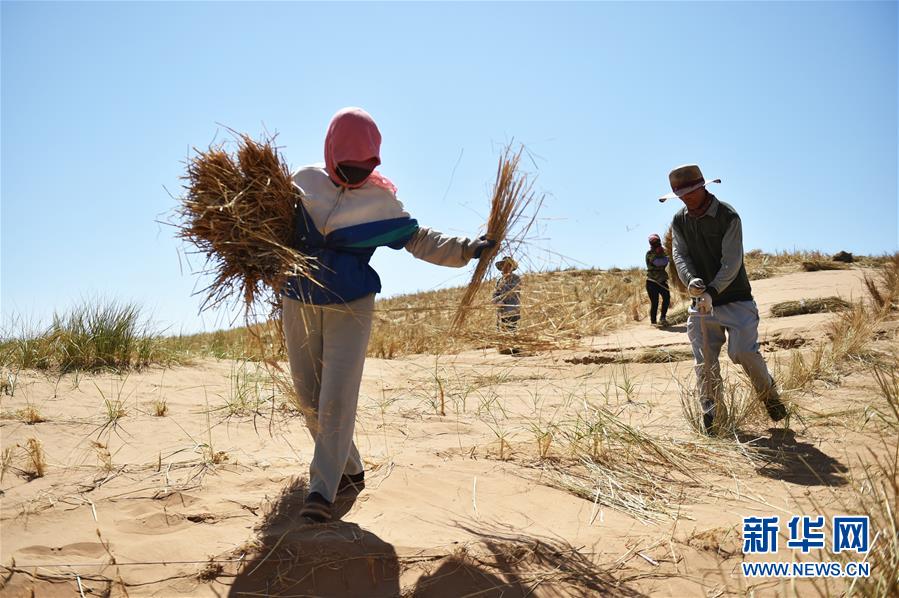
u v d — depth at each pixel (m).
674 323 13.36
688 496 4.04
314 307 3.66
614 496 3.98
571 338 4.32
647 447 4.75
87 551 3.24
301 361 3.81
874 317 9.11
